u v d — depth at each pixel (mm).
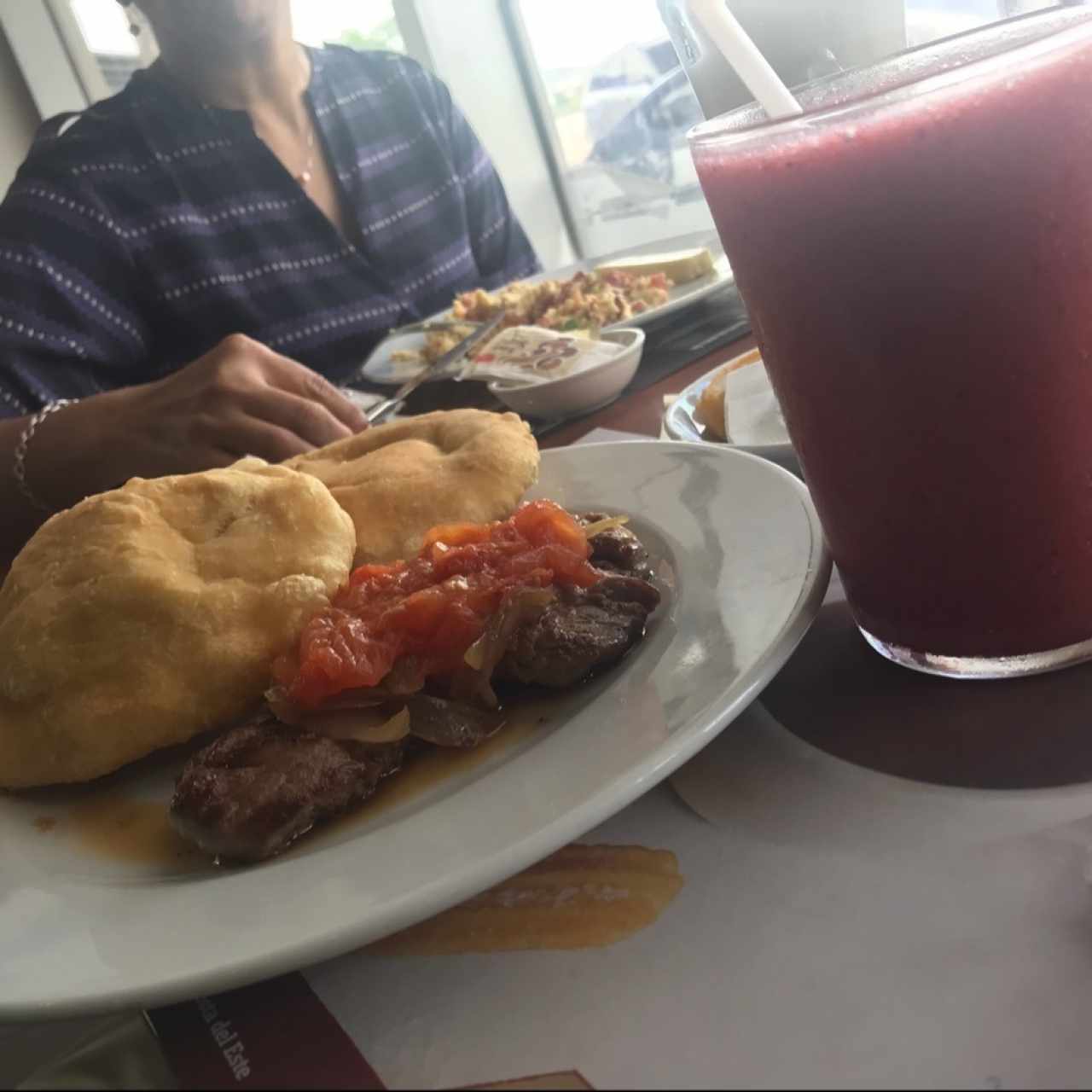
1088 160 353
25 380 1430
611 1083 286
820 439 425
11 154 2881
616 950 334
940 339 369
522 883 373
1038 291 361
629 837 389
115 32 2955
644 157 2916
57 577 535
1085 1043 261
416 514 618
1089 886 308
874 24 713
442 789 434
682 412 795
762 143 377
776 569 482
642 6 2678
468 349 1185
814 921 326
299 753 437
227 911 363
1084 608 406
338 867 375
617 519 596
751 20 699
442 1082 300
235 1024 338
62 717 493
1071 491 389
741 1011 299
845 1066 274
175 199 1705
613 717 426
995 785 361
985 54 371
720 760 419
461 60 3002
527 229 3203
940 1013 282
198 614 510
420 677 476
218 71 1850
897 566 420
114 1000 322
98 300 1588
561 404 979
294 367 1037
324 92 1983
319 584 530
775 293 406
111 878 420
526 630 482
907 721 410
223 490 578
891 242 361
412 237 1958
